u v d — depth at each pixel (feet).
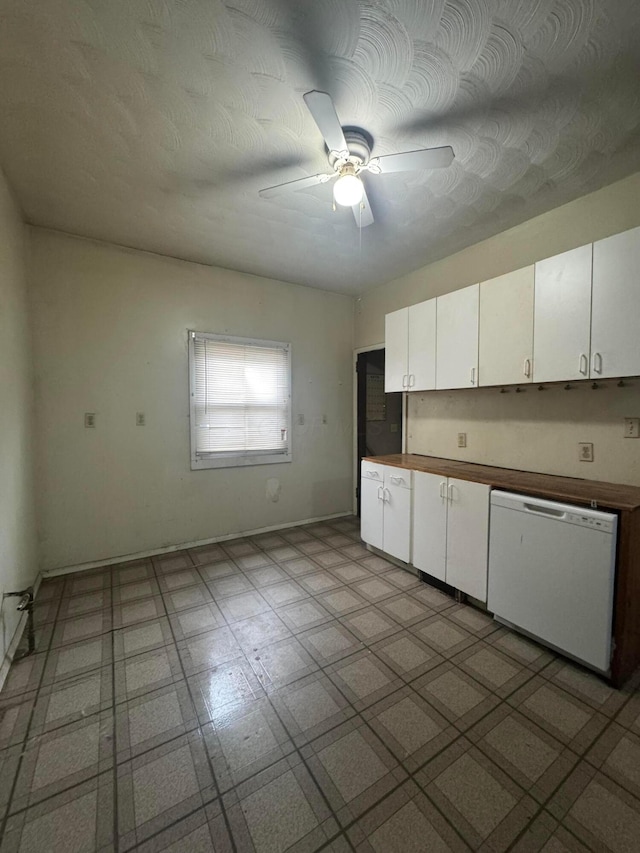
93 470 9.51
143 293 10.05
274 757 4.30
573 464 7.47
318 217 8.24
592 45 4.23
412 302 11.66
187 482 10.87
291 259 10.63
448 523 7.88
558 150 6.06
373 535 10.14
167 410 10.48
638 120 5.40
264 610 7.49
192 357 10.80
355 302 14.21
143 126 5.51
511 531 6.58
